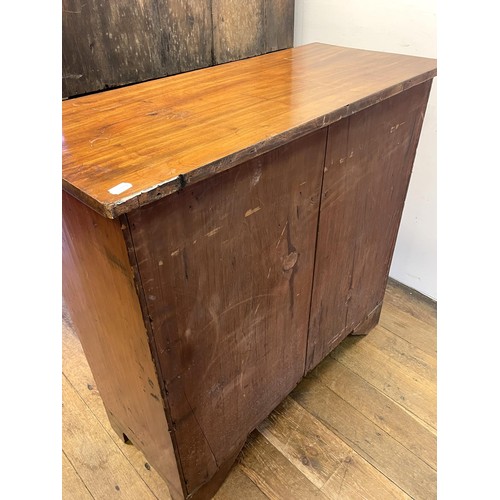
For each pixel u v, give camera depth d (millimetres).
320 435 1144
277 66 979
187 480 908
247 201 676
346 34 1371
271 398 1072
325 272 1013
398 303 1587
